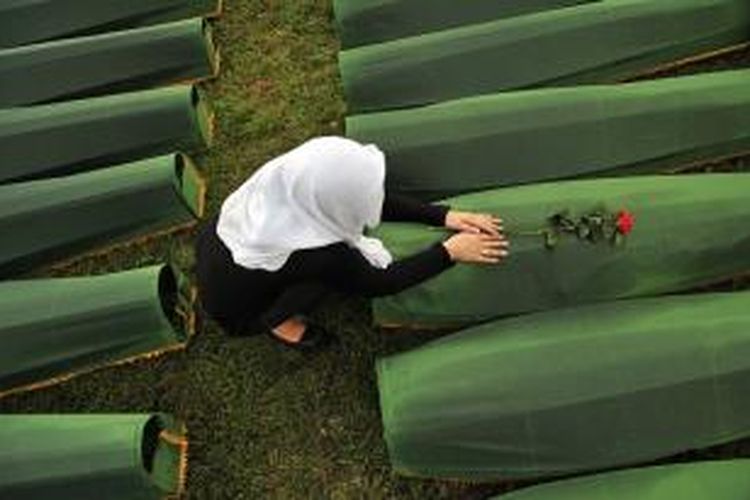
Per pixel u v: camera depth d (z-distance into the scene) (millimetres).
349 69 3344
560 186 2922
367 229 2639
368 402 2922
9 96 3600
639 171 3066
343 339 3027
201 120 3500
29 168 3393
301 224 2207
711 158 3105
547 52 3277
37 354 2949
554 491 2512
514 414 2533
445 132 3055
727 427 2529
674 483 2459
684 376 2516
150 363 3084
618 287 2773
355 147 2152
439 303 2832
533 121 3039
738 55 3416
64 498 2611
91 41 3613
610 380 2529
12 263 3225
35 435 2660
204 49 3641
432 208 2744
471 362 2627
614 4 3299
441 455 2592
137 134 3395
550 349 2605
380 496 2764
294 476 2842
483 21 3475
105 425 2658
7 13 3824
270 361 3031
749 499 2420
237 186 3467
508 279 2777
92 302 2918
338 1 3547
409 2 3496
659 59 3334
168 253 3312
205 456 2900
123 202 3191
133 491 2623
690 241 2785
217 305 2529
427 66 3307
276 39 3838
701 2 3287
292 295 2520
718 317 2602
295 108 3629
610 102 3047
